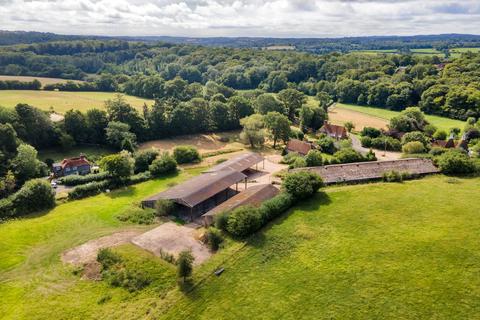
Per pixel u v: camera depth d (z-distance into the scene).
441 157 66.00
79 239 46.12
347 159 72.25
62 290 36.25
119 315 32.62
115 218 53.09
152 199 55.19
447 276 35.88
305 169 62.56
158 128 106.38
